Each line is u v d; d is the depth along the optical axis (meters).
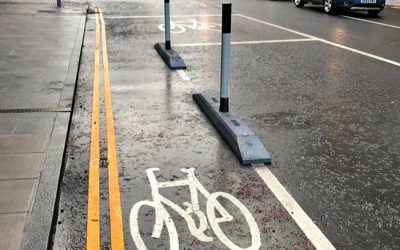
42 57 8.84
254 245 3.37
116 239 3.41
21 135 5.14
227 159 4.78
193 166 4.60
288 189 4.20
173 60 8.72
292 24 14.64
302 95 7.14
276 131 5.64
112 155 4.83
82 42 10.58
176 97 6.89
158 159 4.75
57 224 3.59
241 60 9.46
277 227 3.60
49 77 7.50
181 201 3.94
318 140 5.38
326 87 7.60
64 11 15.47
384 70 8.78
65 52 9.32
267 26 14.14
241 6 20.44
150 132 5.49
